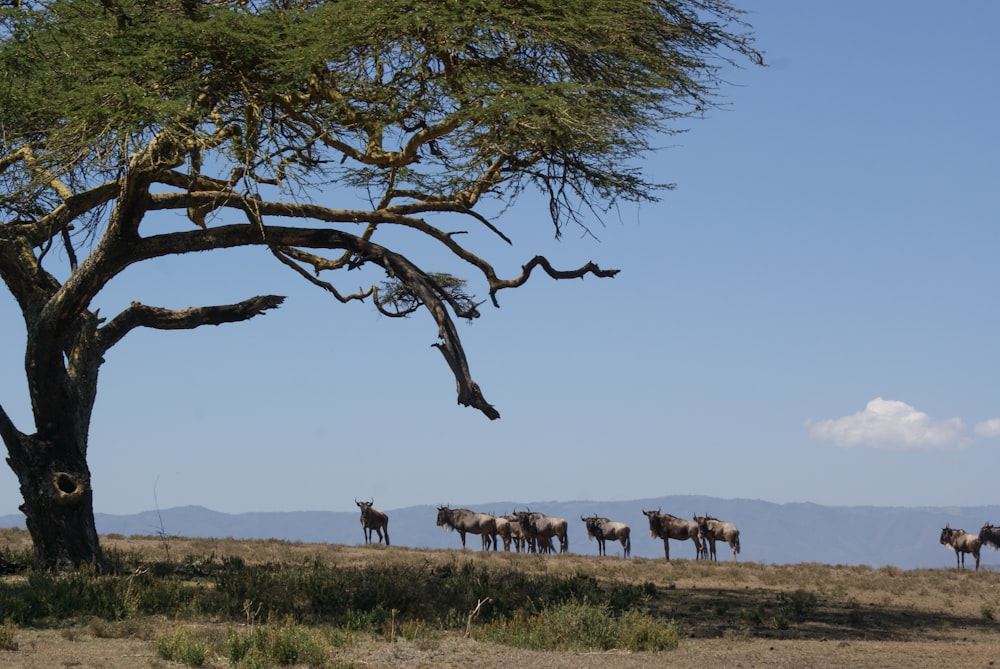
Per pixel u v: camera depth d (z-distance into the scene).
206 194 38.97
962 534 86.31
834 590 50.22
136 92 32.69
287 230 39.03
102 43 34.34
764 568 64.56
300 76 34.62
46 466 40.00
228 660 22.72
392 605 32.84
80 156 34.38
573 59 37.47
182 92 34.62
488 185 40.25
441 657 23.55
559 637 27.72
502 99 34.38
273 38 34.16
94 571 37.25
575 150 37.41
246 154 34.50
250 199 38.16
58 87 34.53
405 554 62.84
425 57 35.59
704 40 37.66
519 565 58.00
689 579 55.09
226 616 30.16
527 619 30.56
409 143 36.81
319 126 36.53
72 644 24.70
